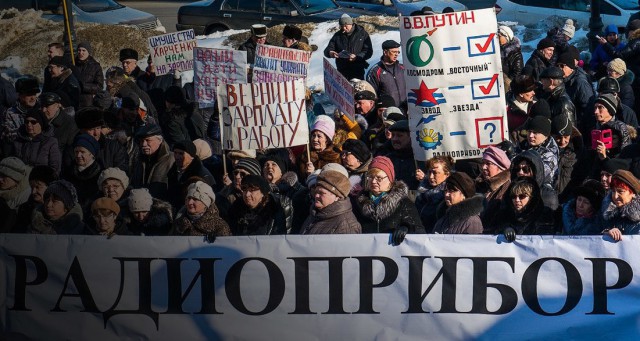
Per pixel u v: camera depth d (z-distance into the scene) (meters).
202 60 11.04
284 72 11.11
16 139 10.13
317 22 20.31
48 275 7.23
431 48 8.25
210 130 11.03
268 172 8.45
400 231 6.89
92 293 7.21
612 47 14.65
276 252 7.02
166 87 13.11
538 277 6.79
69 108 12.16
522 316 6.84
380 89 12.50
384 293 6.95
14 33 20.94
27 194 8.54
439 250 6.86
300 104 8.75
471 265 6.84
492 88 8.23
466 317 6.89
